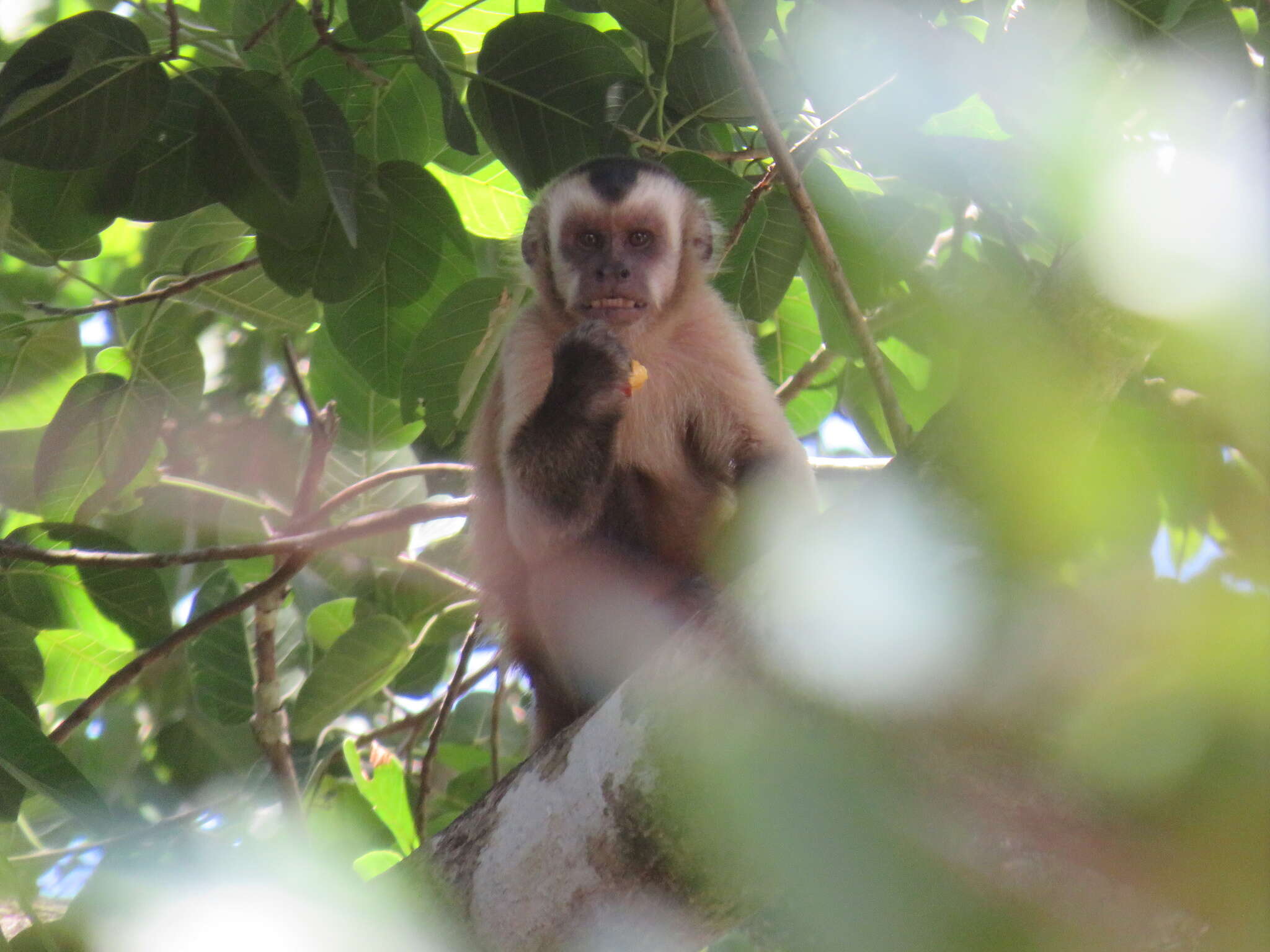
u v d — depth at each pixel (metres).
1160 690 3.74
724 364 11.19
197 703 14.08
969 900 4.82
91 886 7.54
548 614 10.67
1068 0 9.45
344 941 7.06
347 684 11.99
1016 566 5.03
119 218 11.90
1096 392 5.84
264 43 10.70
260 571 14.88
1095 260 5.86
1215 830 3.69
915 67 9.98
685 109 10.84
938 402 12.27
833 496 13.53
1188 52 8.93
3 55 13.70
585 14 11.88
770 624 5.98
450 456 14.20
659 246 11.09
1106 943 4.27
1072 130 9.55
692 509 11.24
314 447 11.83
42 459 11.50
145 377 11.77
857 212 11.05
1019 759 4.72
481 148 12.62
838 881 5.22
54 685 12.88
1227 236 5.97
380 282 11.40
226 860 7.88
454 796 13.81
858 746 5.46
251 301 12.51
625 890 6.54
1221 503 7.39
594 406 9.59
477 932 6.87
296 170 9.74
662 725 6.30
